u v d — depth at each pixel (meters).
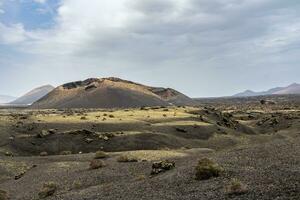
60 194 45.38
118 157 65.06
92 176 52.34
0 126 121.75
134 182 43.84
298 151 43.44
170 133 127.75
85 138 113.50
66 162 68.00
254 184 31.58
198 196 31.67
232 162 41.81
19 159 76.25
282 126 167.00
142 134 117.19
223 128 145.50
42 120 137.38
